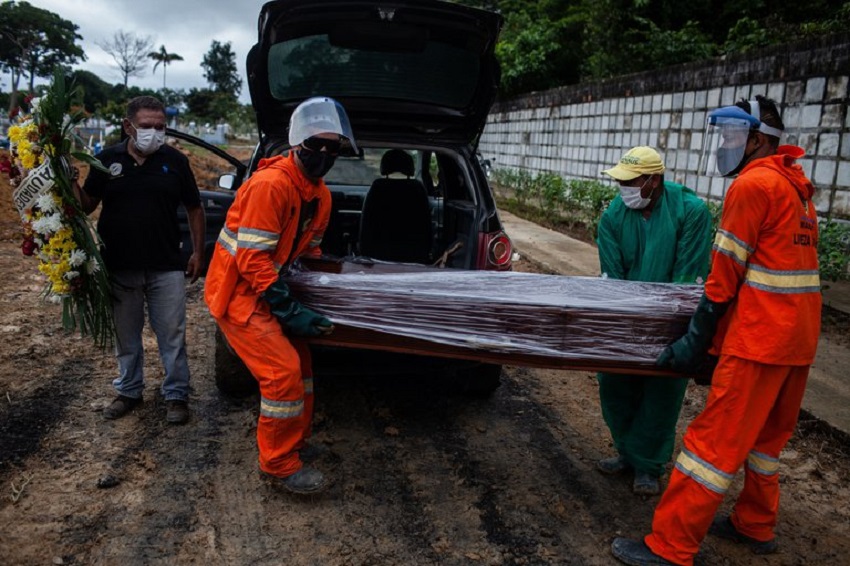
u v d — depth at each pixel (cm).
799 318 257
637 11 1514
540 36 1803
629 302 285
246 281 305
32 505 298
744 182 255
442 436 391
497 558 281
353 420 407
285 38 383
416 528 299
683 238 320
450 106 437
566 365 288
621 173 308
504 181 1483
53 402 402
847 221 714
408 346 297
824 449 390
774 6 1492
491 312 287
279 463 310
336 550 280
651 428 329
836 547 301
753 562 288
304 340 305
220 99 6631
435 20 382
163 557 269
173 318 381
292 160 299
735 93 885
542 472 355
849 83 708
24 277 670
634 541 290
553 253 878
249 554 274
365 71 417
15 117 347
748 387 259
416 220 447
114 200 367
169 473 332
